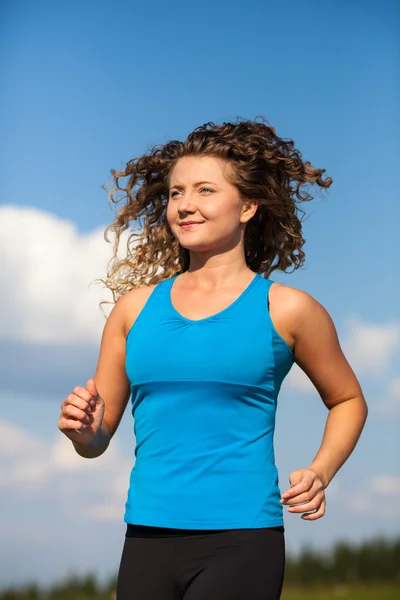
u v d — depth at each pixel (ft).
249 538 8.93
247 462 9.17
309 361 10.05
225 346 9.41
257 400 9.41
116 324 10.33
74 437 9.48
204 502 9.02
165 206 12.14
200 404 9.26
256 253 11.42
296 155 11.22
